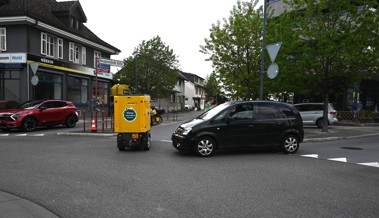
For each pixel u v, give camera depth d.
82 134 13.47
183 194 5.11
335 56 13.05
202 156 8.59
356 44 12.70
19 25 20.61
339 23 13.23
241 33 15.73
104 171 6.71
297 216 4.20
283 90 15.50
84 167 7.11
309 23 13.45
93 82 29.14
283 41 13.89
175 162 7.77
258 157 8.61
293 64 13.88
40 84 21.64
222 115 8.83
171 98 56.56
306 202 4.77
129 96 9.38
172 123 22.77
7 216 4.04
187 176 6.32
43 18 21.73
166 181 5.91
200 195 5.06
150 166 7.26
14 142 11.26
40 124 15.66
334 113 18.02
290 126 9.21
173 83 37.66
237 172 6.73
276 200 4.85
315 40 13.23
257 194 5.15
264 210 4.41
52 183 5.73
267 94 17.27
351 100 26.19
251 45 15.65
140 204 4.61
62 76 24.12
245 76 15.64
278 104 9.38
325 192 5.31
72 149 9.73
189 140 8.52
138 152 9.28
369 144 11.58
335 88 14.70
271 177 6.32
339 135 13.61
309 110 18.09
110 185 5.62
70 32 24.45
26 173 6.49
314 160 8.25
